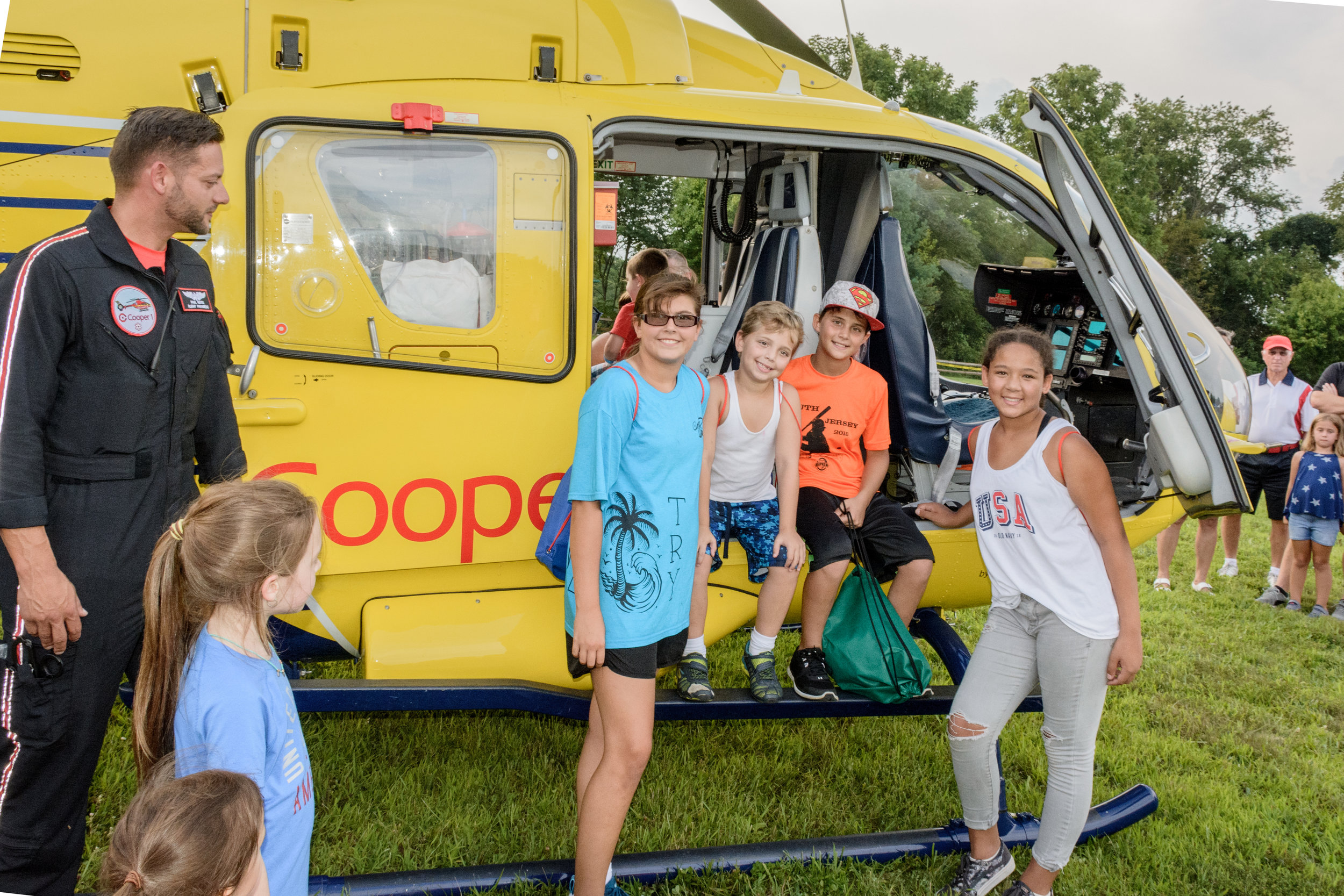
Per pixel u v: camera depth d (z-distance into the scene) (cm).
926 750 347
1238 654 488
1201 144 4847
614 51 278
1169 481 256
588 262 262
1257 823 314
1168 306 363
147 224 196
